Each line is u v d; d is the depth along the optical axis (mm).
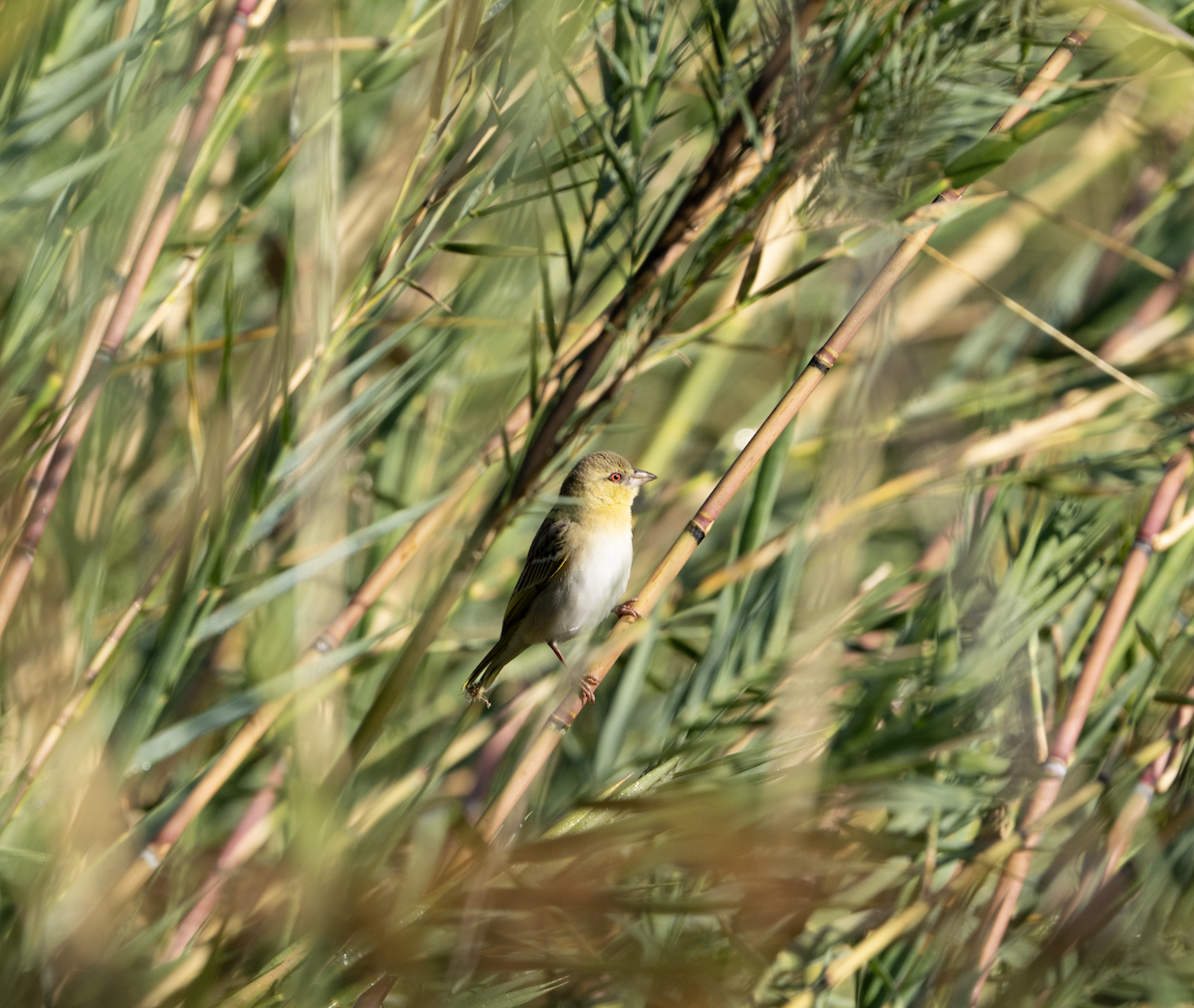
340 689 7156
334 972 4602
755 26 7227
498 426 7711
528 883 4719
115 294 6941
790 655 6562
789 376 9055
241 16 7375
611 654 5961
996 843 6523
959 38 6258
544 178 7078
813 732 5766
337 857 4582
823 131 6227
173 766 8547
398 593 9328
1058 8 6344
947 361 11555
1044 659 7816
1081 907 6445
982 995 6734
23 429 6898
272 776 8281
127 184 6508
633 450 11719
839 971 5977
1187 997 6176
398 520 6809
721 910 5008
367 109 9398
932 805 5402
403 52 8141
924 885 6254
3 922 6359
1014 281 12055
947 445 9164
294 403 6918
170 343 9078
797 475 10812
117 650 6676
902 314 10609
